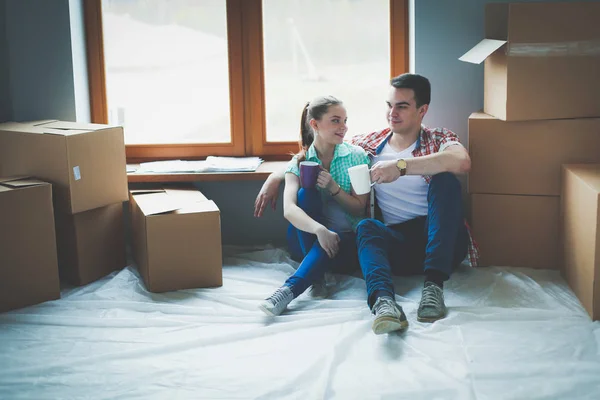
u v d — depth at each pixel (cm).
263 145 359
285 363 231
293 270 322
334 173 309
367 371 224
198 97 356
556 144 303
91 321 264
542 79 295
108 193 307
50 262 287
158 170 338
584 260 268
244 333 251
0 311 277
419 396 208
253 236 360
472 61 291
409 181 304
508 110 297
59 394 214
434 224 277
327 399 208
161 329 260
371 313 266
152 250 294
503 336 246
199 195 325
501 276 303
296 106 355
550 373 220
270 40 349
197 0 347
